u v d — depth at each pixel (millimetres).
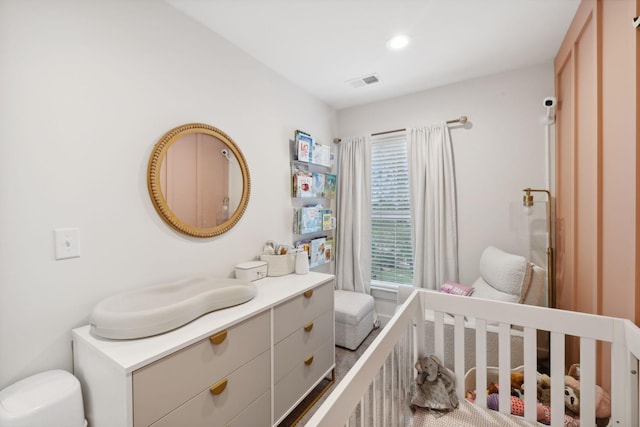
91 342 1065
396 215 2971
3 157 1019
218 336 1208
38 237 1098
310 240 2771
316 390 1982
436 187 2592
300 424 1682
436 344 1455
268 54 2086
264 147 2219
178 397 1068
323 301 1951
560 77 2043
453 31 1827
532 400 1241
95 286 1259
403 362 1262
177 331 1164
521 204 2297
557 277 2111
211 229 1764
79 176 1212
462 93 2557
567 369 1847
